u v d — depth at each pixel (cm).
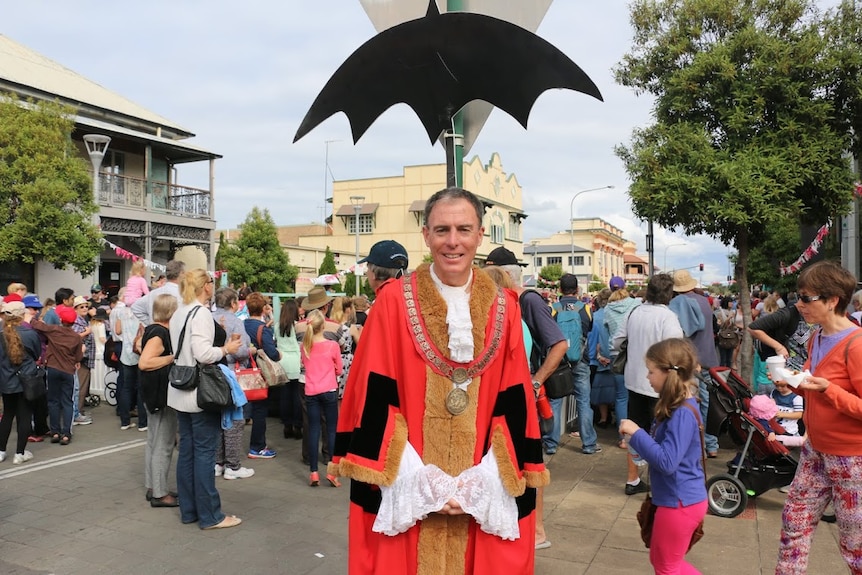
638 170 866
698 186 790
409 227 4131
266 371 635
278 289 2777
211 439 455
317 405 567
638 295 813
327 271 3172
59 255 1553
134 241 2208
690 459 296
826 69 776
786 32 822
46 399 729
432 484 206
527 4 314
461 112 354
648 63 892
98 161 1544
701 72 816
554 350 393
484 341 218
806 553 303
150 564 396
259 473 606
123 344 762
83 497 530
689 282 611
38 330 716
